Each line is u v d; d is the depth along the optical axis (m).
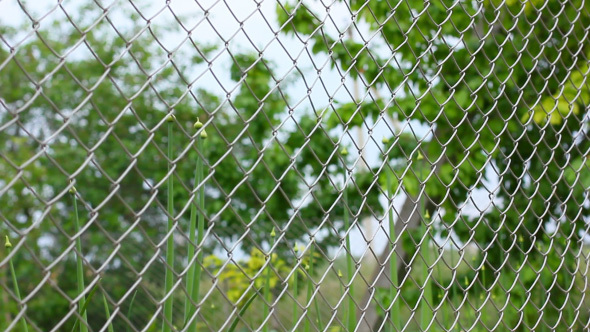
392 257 1.51
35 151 11.56
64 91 11.74
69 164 11.15
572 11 2.89
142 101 11.86
